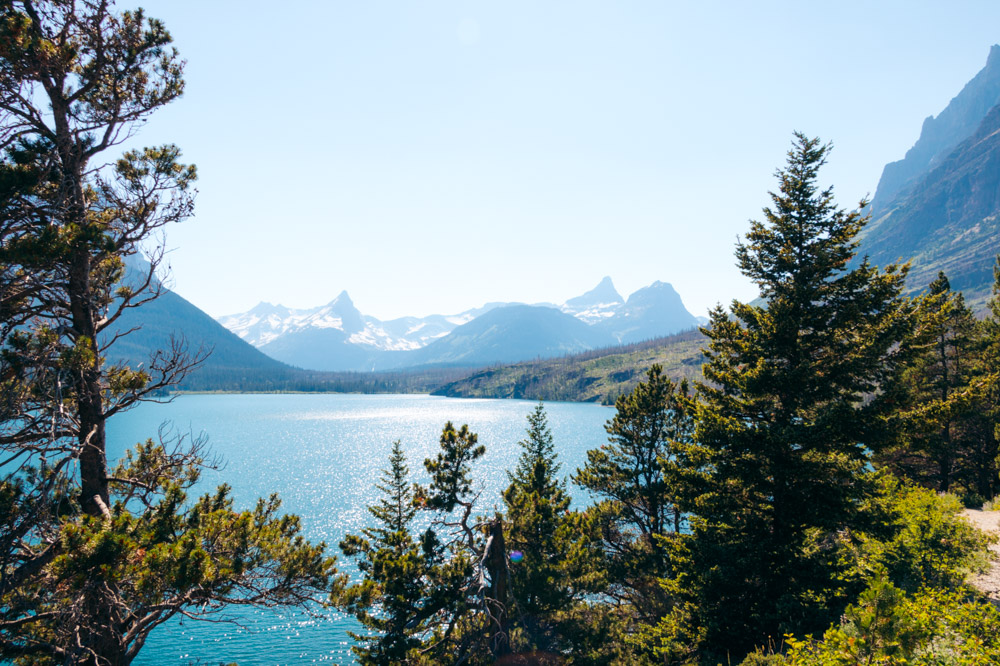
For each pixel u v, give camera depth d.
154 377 11.58
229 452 140.88
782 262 18.52
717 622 17.28
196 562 8.69
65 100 10.96
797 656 11.12
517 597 19.42
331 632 44.28
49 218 10.58
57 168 10.69
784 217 18.78
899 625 7.82
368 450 147.50
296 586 11.00
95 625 9.32
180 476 12.66
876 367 16.23
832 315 18.03
